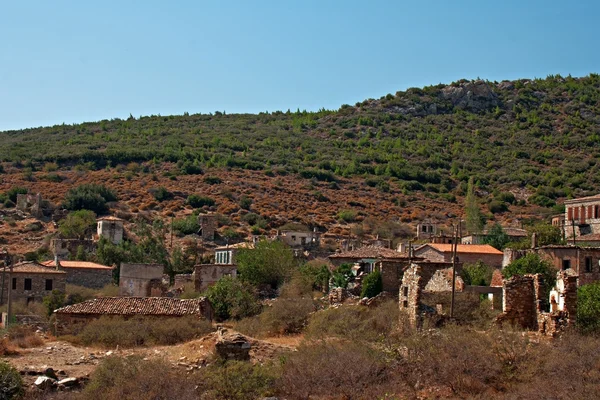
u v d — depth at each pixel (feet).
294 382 122.83
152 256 378.32
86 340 172.55
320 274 264.11
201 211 539.70
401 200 609.83
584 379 116.78
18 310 239.50
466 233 424.46
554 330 138.00
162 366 127.65
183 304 200.13
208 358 136.15
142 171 653.30
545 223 376.89
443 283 186.09
